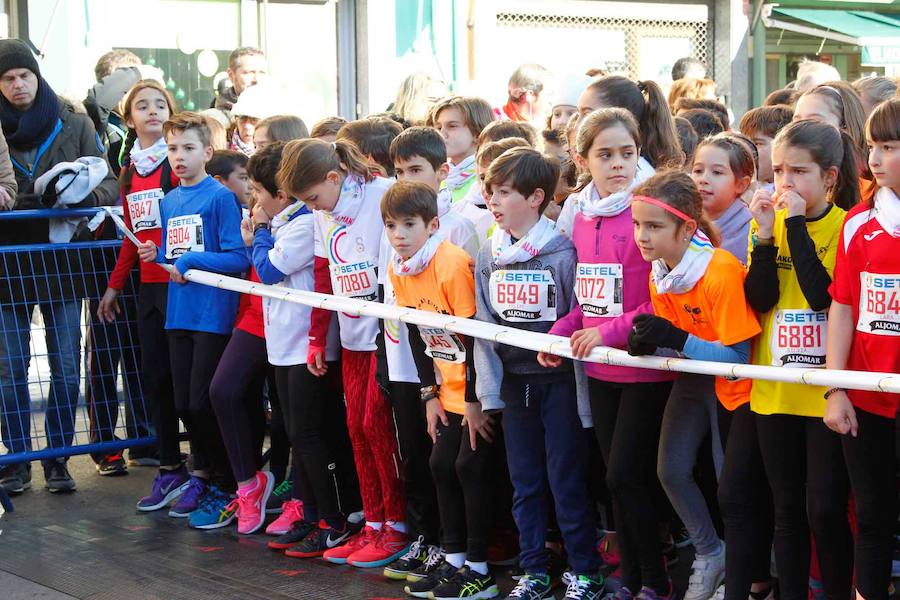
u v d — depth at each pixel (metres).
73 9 11.09
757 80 13.66
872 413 3.57
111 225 6.72
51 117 6.59
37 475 6.77
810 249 3.64
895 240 3.48
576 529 4.39
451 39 12.39
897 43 13.44
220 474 5.84
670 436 4.07
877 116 3.45
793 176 3.71
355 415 5.08
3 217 6.28
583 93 4.83
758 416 3.77
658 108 4.79
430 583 4.64
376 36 12.12
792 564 3.76
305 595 4.70
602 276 4.16
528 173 4.25
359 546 5.13
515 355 4.39
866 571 3.60
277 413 5.93
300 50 12.19
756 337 3.88
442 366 4.61
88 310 6.43
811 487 3.68
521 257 4.31
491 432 4.48
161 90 6.35
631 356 3.85
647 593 4.19
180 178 5.85
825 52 13.97
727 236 4.25
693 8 13.45
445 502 4.68
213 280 5.46
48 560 5.24
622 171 4.15
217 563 5.16
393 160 4.93
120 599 4.72
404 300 4.70
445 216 4.80
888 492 3.60
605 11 13.16
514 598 4.41
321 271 5.16
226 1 11.84
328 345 5.19
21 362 6.30
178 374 5.84
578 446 4.38
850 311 3.61
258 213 5.37
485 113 5.43
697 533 4.14
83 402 6.78
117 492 6.38
